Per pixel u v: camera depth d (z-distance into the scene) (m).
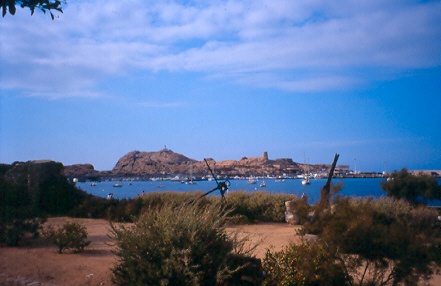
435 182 24.61
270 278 9.01
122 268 9.33
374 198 16.38
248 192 24.38
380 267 8.49
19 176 24.56
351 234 8.48
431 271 8.25
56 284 9.82
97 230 17.84
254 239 14.75
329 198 10.02
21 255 12.41
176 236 8.76
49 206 24.11
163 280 8.30
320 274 8.71
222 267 8.77
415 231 8.55
